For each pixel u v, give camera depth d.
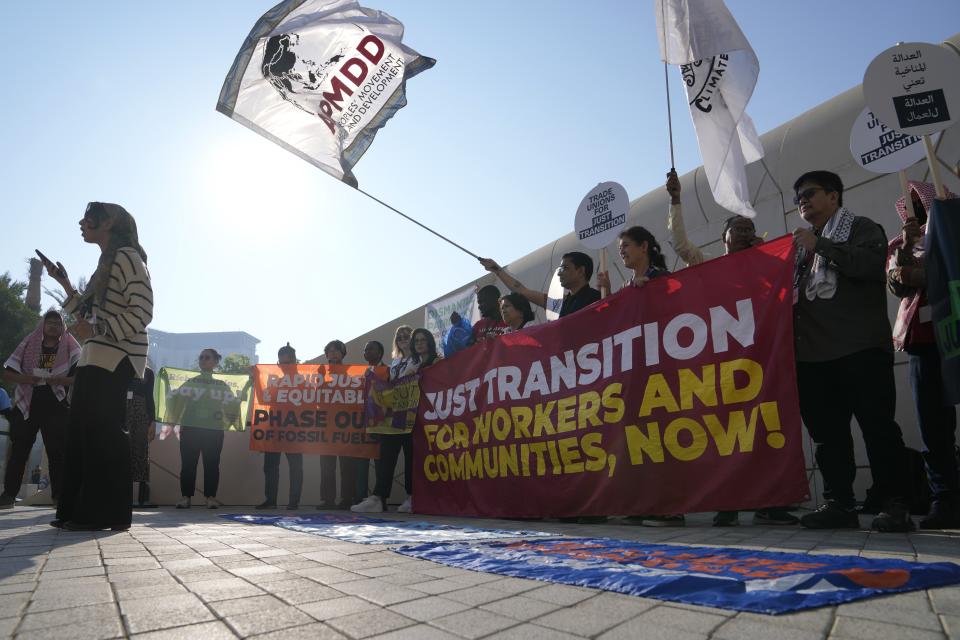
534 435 4.54
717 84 3.97
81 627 1.28
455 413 5.33
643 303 4.01
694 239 6.39
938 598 1.42
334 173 4.71
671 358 3.78
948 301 2.73
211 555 2.28
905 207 3.39
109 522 3.20
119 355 3.30
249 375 7.37
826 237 3.24
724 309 3.61
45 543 2.62
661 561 1.98
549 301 5.64
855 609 1.33
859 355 3.08
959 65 3.23
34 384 6.35
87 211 3.45
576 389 4.32
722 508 3.35
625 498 3.81
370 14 4.94
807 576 1.59
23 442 6.28
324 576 1.84
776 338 3.35
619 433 3.95
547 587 1.66
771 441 3.27
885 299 3.18
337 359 7.47
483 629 1.26
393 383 6.13
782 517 3.65
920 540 2.47
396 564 2.07
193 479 6.85
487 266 5.25
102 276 3.33
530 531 3.29
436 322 9.73
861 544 2.38
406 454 6.12
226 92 4.61
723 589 1.52
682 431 3.63
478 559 2.12
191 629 1.27
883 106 3.29
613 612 1.37
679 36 4.09
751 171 6.04
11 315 27.31
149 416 6.57
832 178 3.41
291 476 7.02
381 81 4.87
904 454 3.02
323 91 4.77
